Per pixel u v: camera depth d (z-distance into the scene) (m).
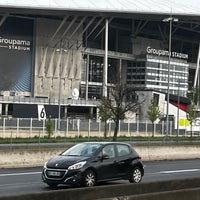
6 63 131.62
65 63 140.12
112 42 159.00
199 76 178.00
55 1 127.38
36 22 134.50
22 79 133.88
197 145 49.50
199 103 110.50
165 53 162.25
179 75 162.75
